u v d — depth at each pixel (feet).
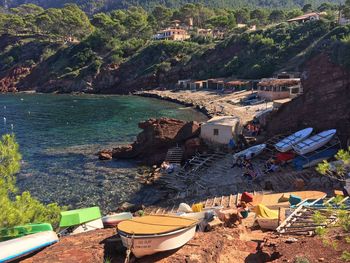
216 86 363.76
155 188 118.93
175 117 245.86
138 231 37.65
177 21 626.23
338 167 40.57
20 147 174.19
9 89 525.34
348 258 34.50
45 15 627.05
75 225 61.00
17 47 580.71
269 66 353.10
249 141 144.46
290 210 63.10
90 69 479.41
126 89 453.58
